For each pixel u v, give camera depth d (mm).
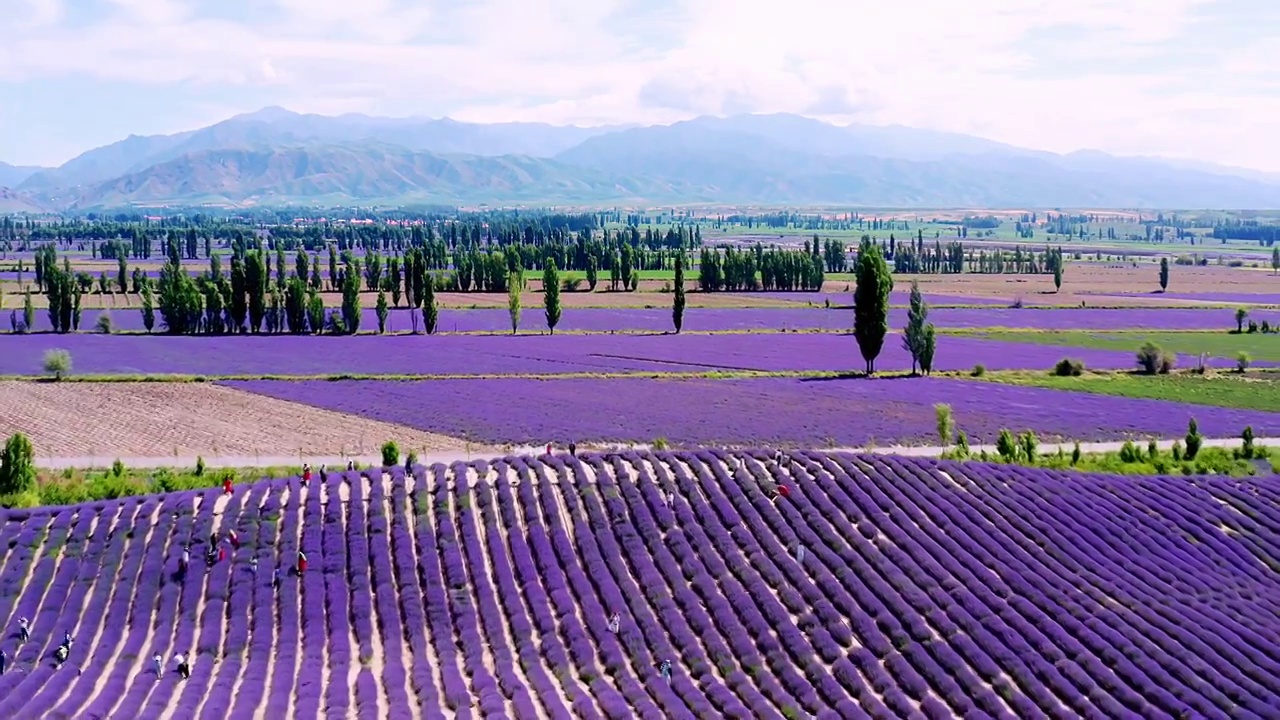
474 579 46500
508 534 50344
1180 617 44406
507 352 117500
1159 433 83500
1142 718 37062
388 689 37656
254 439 76562
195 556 48094
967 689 39062
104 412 85000
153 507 52438
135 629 42844
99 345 120625
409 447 74312
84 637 41656
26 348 117625
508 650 41000
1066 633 42625
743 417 85188
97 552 48531
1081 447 78562
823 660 41281
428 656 41219
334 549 48562
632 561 48594
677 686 38562
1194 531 55594
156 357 111812
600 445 75125
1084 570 49188
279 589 45875
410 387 96188
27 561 47312
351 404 88500
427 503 52969
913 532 51875
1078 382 105188
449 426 80812
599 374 104125
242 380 98688
